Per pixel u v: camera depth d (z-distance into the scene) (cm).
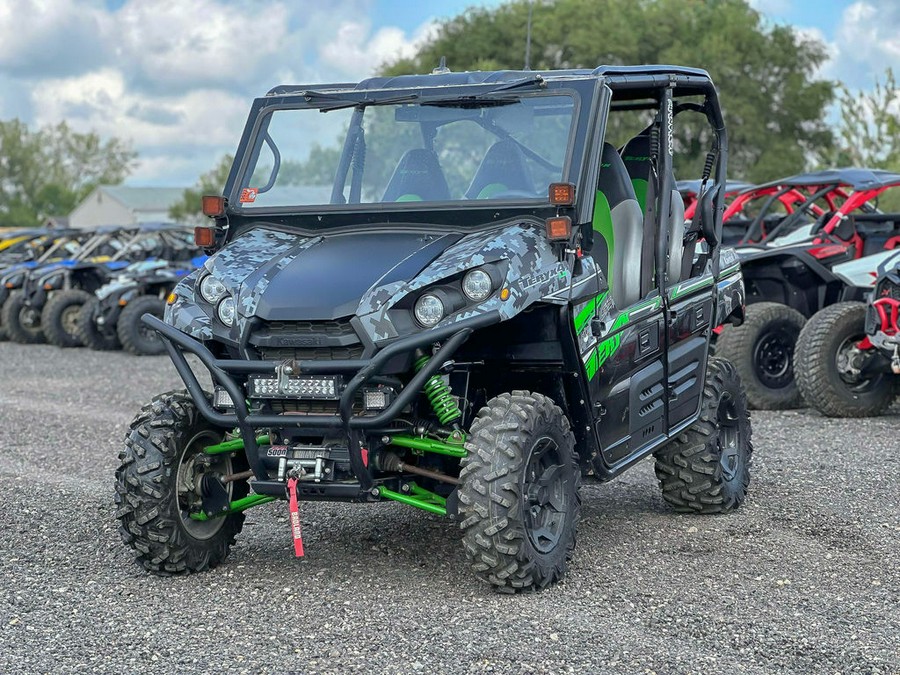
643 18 3878
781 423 948
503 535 461
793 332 1034
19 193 11475
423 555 544
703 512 625
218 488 516
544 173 506
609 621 446
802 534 584
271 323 467
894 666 402
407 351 446
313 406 464
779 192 1181
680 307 596
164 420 501
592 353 507
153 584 503
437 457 510
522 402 479
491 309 449
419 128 536
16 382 1316
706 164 648
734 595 482
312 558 542
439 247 486
